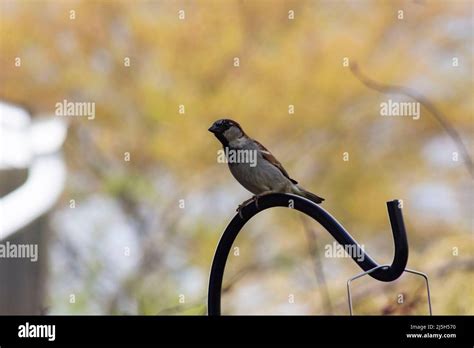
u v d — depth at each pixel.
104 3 14.43
